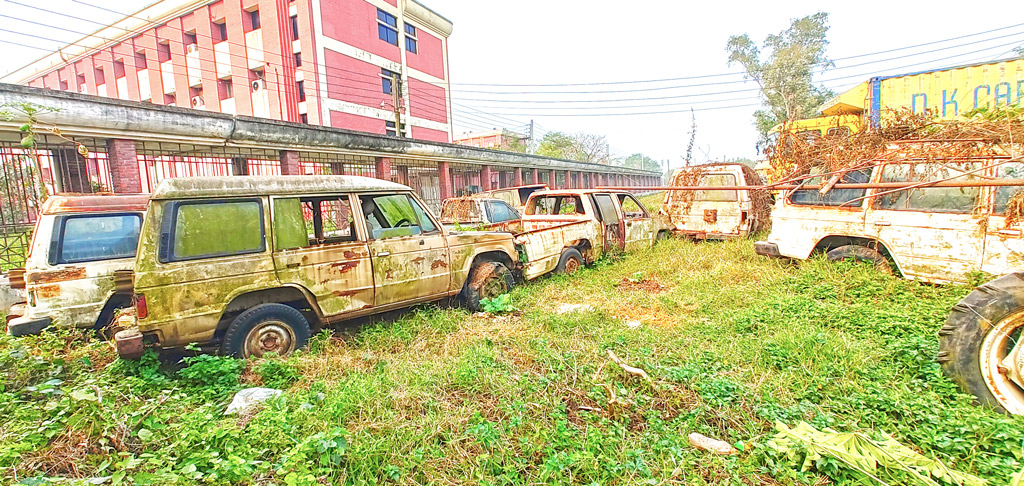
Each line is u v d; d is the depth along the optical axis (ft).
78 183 32.24
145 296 11.82
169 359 13.41
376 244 15.80
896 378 10.85
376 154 52.75
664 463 7.95
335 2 80.38
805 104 91.86
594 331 14.92
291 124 42.32
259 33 78.54
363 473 7.79
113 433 8.16
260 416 9.17
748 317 15.23
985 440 8.01
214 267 12.78
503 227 28.96
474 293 18.75
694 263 24.39
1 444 7.79
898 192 17.79
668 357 12.62
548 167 96.78
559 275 23.71
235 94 83.15
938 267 16.66
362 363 13.24
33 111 21.61
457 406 10.20
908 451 7.73
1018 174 15.08
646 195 127.75
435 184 66.23
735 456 8.07
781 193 21.84
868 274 17.78
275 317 13.79
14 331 14.34
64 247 15.64
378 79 90.74
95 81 101.19
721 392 10.23
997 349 9.57
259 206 13.82
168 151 38.27
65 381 11.34
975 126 15.72
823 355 11.89
